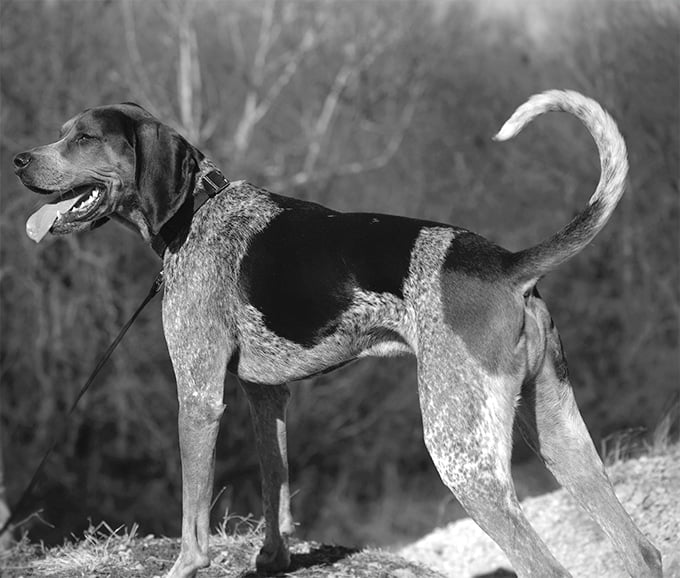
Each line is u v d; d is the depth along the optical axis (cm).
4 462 1759
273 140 2156
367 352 557
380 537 1733
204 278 572
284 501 611
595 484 541
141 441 1798
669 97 1797
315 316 552
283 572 615
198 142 1939
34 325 1788
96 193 609
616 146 516
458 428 511
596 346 1894
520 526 501
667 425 970
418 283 531
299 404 1900
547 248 520
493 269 527
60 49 1925
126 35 2064
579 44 1922
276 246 566
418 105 2172
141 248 1836
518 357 522
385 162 2095
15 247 1747
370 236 550
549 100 521
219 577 609
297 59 2095
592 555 775
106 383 1786
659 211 1864
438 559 864
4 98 1831
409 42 2172
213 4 2231
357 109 2147
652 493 795
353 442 1966
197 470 562
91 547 659
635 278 1888
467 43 2177
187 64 2017
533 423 550
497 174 2095
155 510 1770
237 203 587
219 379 568
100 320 1795
